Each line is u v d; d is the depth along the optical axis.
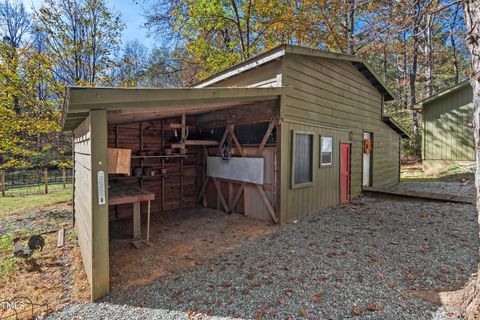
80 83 8.95
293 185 5.48
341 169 7.16
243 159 5.99
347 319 2.27
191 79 15.09
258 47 13.68
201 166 7.50
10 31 16.16
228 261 3.64
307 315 2.35
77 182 4.90
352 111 7.62
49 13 8.55
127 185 5.79
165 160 7.06
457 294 2.50
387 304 2.46
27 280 3.25
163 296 2.77
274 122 5.26
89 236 2.96
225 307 2.53
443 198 6.42
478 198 2.32
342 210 6.29
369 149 8.70
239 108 6.05
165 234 5.01
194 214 6.55
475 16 2.27
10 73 7.19
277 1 12.25
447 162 10.85
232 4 12.52
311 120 6.00
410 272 3.07
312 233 4.66
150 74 15.87
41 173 12.69
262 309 2.48
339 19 11.58
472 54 2.33
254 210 5.90
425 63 13.84
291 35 13.11
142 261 3.73
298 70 5.61
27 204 8.16
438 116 11.12
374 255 3.59
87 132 3.12
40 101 7.82
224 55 12.81
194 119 7.51
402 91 19.34
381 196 7.62
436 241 3.99
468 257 3.38
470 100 10.26
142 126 6.62
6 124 7.20
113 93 2.54
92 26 9.60
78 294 2.88
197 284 3.01
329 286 2.84
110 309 2.56
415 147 15.08
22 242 4.73
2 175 9.88
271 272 3.23
